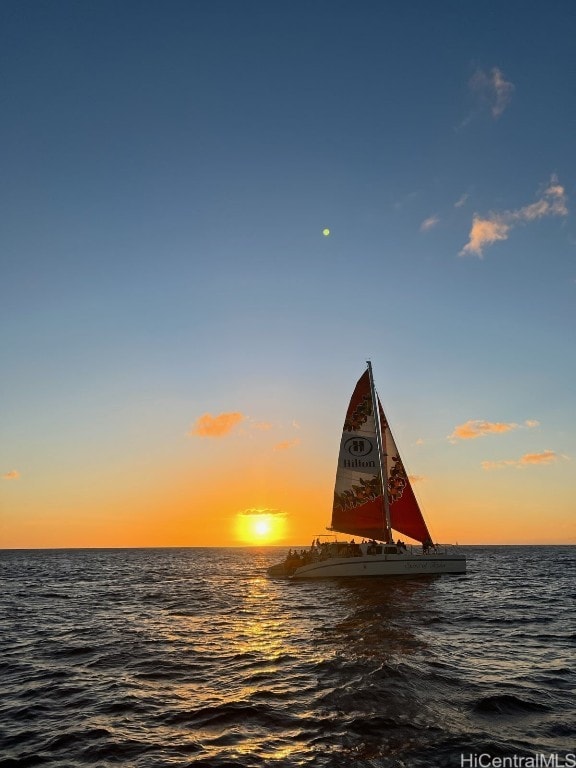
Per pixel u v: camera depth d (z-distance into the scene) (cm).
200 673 1460
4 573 6944
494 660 1533
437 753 862
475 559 9844
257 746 913
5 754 919
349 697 1147
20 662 1661
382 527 4138
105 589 4388
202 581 5138
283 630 2141
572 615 2470
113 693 1277
